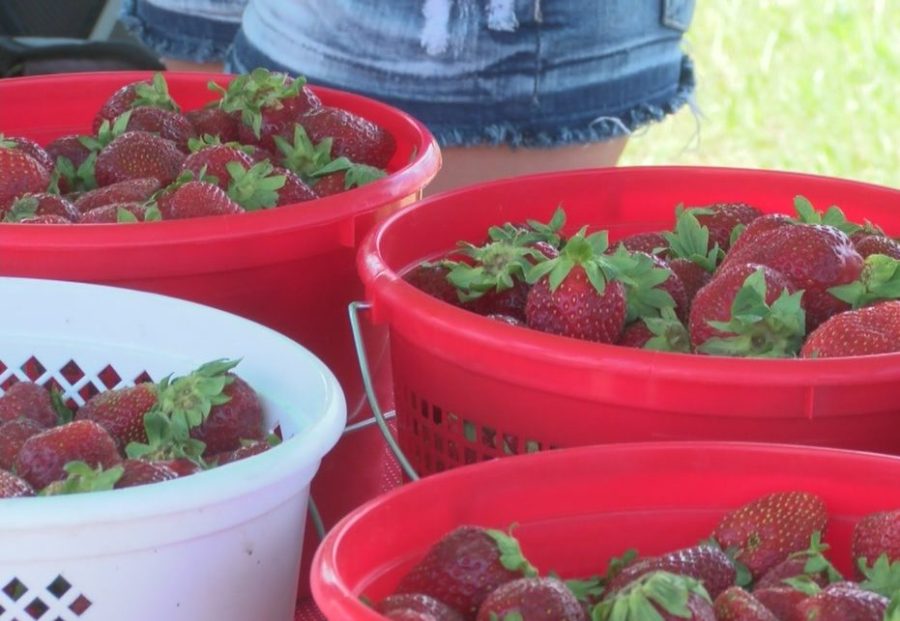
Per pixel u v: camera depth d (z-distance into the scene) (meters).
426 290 1.47
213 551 1.02
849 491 1.08
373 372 1.61
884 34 4.82
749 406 1.13
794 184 1.74
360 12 1.95
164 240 1.38
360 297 1.56
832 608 0.94
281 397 1.26
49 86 2.01
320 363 1.22
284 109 1.83
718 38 4.76
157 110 1.83
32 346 1.39
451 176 2.07
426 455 1.36
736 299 1.29
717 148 4.14
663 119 2.18
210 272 1.42
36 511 0.94
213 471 1.01
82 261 1.38
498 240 1.54
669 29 2.08
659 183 1.75
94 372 1.39
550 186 1.70
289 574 1.12
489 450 1.27
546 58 1.96
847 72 4.59
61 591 0.99
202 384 1.24
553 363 1.16
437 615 0.93
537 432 1.21
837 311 1.38
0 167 1.61
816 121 4.30
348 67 2.00
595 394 1.16
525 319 1.41
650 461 1.08
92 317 1.38
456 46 1.94
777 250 1.39
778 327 1.29
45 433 1.18
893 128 4.25
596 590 1.04
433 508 1.03
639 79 2.06
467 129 2.00
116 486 1.09
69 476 1.08
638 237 1.63
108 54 2.50
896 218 1.68
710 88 4.45
